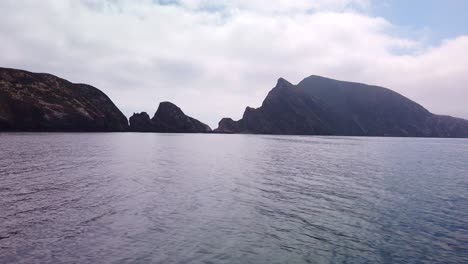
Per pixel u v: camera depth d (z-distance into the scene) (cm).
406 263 1316
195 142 11200
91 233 1552
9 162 3912
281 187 2931
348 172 4066
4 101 12938
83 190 2511
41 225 1647
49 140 8125
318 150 8400
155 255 1319
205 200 2306
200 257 1317
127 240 1477
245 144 10788
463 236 1641
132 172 3547
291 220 1880
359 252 1419
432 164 5294
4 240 1429
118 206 2059
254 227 1730
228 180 3225
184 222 1775
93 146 7012
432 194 2697
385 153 7938
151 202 2194
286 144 11219
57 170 3469
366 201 2409
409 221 1895
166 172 3644
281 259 1329
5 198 2181
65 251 1332
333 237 1605
